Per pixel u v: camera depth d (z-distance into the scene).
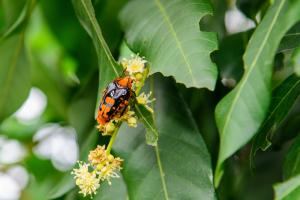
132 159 0.41
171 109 0.42
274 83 0.42
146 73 0.39
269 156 0.46
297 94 0.39
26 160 0.61
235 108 0.36
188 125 0.42
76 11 0.42
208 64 0.37
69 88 0.55
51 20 0.52
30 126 0.63
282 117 0.39
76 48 0.52
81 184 0.39
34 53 0.57
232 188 0.45
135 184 0.41
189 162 0.41
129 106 0.38
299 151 0.39
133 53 0.41
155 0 0.40
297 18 0.35
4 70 0.48
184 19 0.39
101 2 0.46
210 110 0.45
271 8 0.36
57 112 0.57
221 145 0.35
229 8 0.50
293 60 0.35
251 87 0.36
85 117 0.47
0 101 0.48
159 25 0.39
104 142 0.43
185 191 0.40
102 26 0.46
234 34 0.46
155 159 0.41
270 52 0.36
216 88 0.45
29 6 0.46
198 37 0.38
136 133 0.42
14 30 0.46
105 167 0.39
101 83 0.39
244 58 0.36
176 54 0.38
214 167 0.44
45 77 0.56
